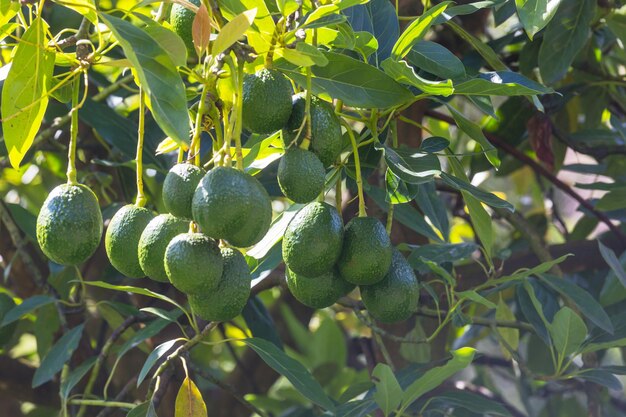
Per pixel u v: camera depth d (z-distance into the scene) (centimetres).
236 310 161
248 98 161
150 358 190
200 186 154
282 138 169
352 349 357
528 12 182
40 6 164
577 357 216
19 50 166
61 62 174
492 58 200
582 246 266
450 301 209
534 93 171
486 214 206
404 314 175
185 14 168
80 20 244
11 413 307
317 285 171
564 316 205
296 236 165
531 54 247
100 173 261
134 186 269
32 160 296
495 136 267
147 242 159
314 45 166
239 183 153
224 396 304
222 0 161
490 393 299
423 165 171
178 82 147
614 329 220
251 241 154
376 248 168
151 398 196
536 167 265
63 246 160
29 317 275
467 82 170
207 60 159
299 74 168
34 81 169
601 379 211
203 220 152
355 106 170
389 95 171
